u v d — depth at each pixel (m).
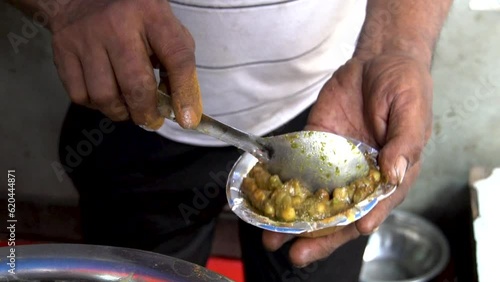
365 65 0.88
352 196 0.75
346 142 0.78
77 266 0.52
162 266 0.52
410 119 0.77
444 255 1.46
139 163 1.07
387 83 0.82
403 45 0.90
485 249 1.29
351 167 0.77
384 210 0.76
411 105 0.79
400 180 0.74
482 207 1.38
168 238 1.15
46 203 1.53
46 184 1.53
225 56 0.92
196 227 1.17
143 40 0.66
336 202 0.74
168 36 0.65
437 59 1.37
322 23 0.95
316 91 1.04
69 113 1.10
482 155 1.49
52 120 1.44
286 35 0.92
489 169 1.48
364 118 0.85
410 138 0.76
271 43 0.92
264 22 0.89
